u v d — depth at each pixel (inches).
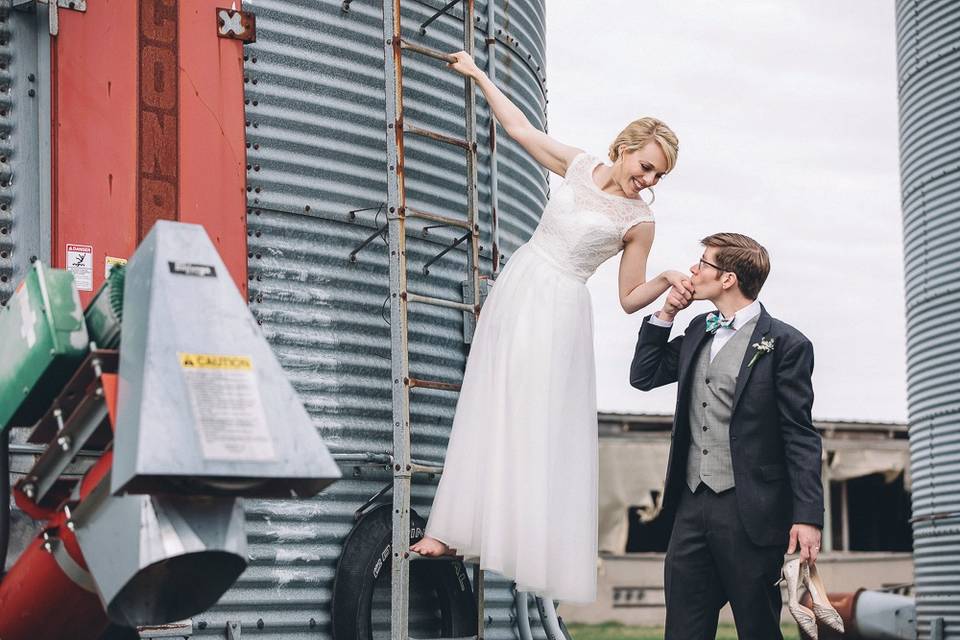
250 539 234.8
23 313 152.2
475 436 225.5
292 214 252.1
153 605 139.9
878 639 552.4
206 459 126.7
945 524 527.2
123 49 232.7
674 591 207.6
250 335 136.5
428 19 281.4
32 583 150.9
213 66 242.5
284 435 132.2
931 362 539.2
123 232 228.8
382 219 264.7
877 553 1152.8
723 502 203.9
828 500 1168.2
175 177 235.6
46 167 223.1
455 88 287.1
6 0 223.8
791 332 206.5
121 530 132.1
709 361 209.2
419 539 245.4
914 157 558.3
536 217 330.6
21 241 220.5
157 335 131.1
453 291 279.9
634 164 219.6
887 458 1153.4
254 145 249.1
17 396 150.7
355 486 250.8
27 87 224.1
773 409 203.9
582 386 226.2
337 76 262.2
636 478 1106.1
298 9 257.8
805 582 198.2
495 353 225.6
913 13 562.9
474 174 266.8
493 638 278.4
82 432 141.6
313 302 252.1
